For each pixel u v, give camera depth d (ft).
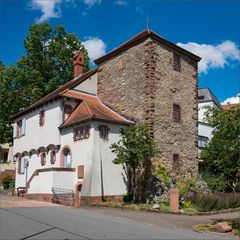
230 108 49.44
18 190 95.45
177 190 65.16
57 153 86.79
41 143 93.20
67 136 84.38
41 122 94.38
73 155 81.41
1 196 91.25
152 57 85.10
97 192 75.00
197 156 91.81
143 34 86.33
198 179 87.30
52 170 76.38
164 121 85.20
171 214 62.03
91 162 75.51
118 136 80.84
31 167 98.27
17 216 48.73
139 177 79.66
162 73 86.79
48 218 47.83
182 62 92.84
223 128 48.73
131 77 88.58
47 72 131.13
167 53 88.99
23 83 125.80
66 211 58.13
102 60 97.50
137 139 74.08
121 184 79.30
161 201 73.87
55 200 74.18
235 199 75.10
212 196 71.26
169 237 38.55
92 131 77.00
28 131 101.24
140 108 84.89
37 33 131.85
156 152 75.72
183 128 89.66
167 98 86.94
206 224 50.24
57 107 88.02
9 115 122.83
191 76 94.73
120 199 78.43
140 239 36.04
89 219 49.52
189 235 41.29
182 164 87.56
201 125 117.70
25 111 103.24
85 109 84.48
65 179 77.71
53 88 126.93
